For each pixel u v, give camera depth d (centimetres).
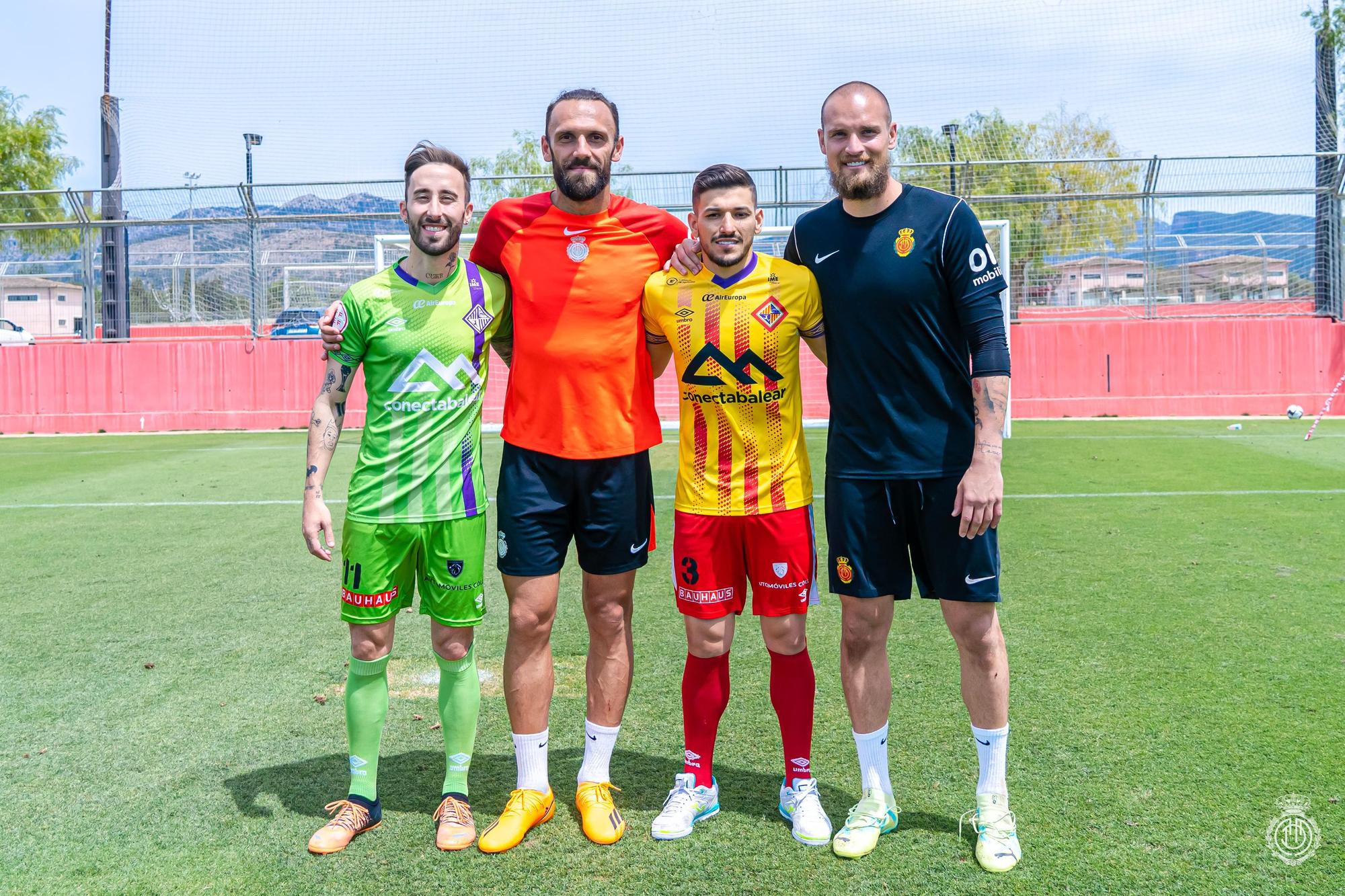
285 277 1745
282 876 232
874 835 242
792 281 252
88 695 357
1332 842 237
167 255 1756
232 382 1622
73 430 1608
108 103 1780
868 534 247
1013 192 1734
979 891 220
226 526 704
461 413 257
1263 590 476
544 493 258
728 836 250
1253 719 315
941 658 382
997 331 238
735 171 246
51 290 1811
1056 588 485
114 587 520
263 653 406
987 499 233
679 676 373
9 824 259
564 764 300
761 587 254
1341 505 710
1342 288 1662
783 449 255
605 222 262
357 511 254
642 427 264
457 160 255
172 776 289
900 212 242
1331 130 1709
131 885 228
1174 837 241
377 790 280
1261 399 1563
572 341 256
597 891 223
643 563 266
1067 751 293
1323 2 1691
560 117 251
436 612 257
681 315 256
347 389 261
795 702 254
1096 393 1576
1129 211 1684
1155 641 399
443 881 229
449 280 258
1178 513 691
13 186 2269
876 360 243
